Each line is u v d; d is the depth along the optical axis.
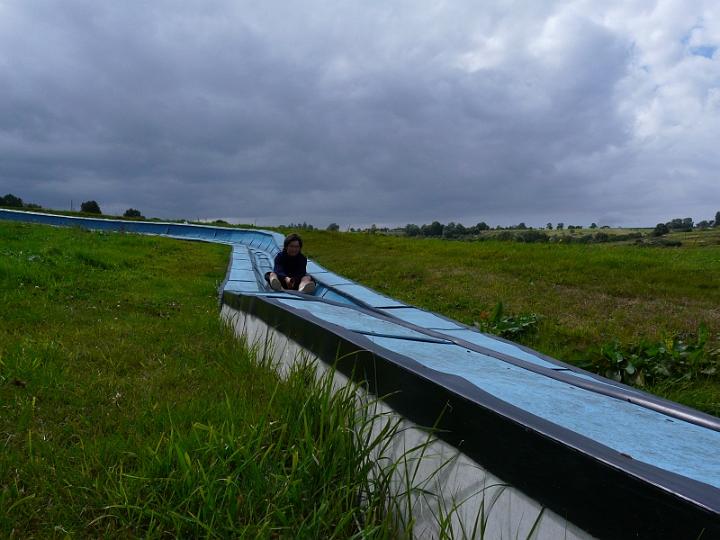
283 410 2.61
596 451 1.23
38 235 14.39
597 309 7.46
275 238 18.45
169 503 1.97
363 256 15.22
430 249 16.55
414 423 2.00
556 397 1.97
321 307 4.31
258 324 4.49
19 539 1.85
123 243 14.99
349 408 2.34
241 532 1.85
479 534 1.56
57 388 3.19
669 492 1.02
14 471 2.22
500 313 6.58
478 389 1.85
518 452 1.44
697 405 4.00
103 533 1.92
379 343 2.71
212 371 3.75
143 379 3.55
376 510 1.98
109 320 5.39
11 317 5.08
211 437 2.30
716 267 10.82
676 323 6.65
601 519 1.17
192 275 10.27
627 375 4.61
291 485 2.03
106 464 2.33
